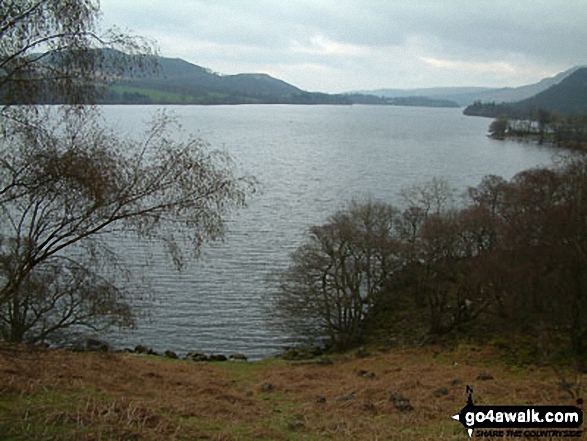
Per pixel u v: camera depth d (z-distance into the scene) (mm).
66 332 28344
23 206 12805
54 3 11047
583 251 29703
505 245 35469
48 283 18062
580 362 27906
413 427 14984
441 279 37438
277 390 22250
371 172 100438
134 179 12758
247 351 36125
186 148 13219
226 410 15828
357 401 18656
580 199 32938
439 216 41188
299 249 40406
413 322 38969
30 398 13031
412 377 24562
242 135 170375
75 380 16422
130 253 46094
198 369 27625
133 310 28922
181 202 13016
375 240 37375
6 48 10945
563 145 150750
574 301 29281
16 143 11734
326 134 190625
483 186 61125
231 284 44438
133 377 20312
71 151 11812
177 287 43312
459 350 32219
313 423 15242
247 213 66625
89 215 12727
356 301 37469
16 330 18844
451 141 171500
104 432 10883
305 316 36688
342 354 34906
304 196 77000
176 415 13969
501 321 35688
